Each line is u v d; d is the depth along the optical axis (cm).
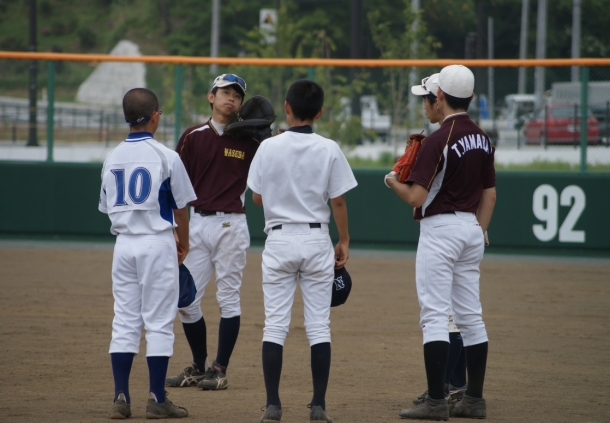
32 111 5381
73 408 1942
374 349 2736
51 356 2555
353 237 5197
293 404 2036
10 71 6794
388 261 4762
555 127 5106
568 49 17662
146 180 1838
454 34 17550
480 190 1908
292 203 1823
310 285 1841
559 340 2883
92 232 5353
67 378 2278
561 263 4706
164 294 1848
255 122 2241
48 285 3891
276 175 1822
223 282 2258
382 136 5334
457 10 17438
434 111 1994
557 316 3309
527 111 5388
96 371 2364
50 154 5394
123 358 1844
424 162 1831
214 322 3173
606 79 5422
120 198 1853
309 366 2511
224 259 2245
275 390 1789
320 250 1822
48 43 19400
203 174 2264
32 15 8931
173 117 5400
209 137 2270
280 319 1828
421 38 6669
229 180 2267
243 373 2417
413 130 5297
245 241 2284
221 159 2261
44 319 3142
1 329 2958
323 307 1842
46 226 5366
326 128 5366
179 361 2542
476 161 1869
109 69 6159
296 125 1848
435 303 1864
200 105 5319
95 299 3566
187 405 2023
